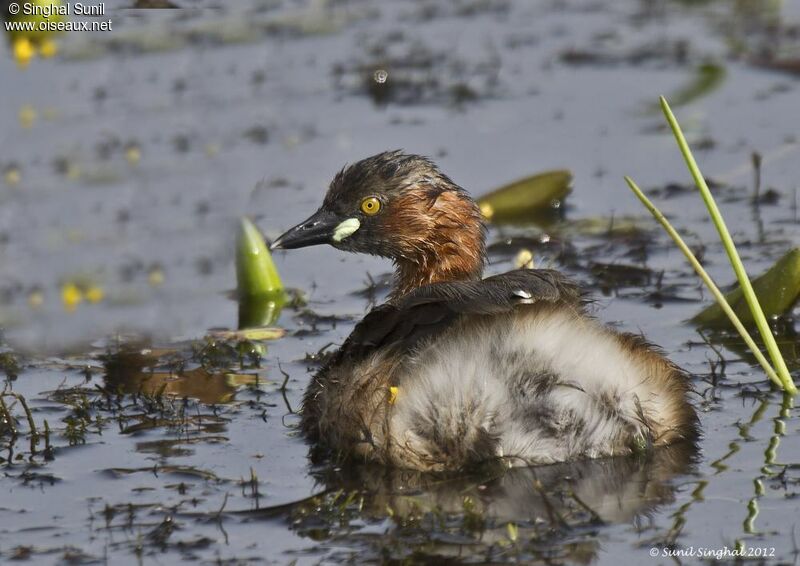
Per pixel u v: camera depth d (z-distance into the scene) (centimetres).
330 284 1473
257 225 1639
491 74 2109
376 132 1894
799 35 2214
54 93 2067
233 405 1124
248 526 874
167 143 1891
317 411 1035
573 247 1524
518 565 801
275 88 2077
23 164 1838
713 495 894
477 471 916
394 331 978
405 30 2350
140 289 1476
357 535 850
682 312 1321
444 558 812
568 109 1956
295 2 2470
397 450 923
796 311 1285
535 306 932
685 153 1066
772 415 1044
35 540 862
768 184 1669
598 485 912
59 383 1193
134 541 856
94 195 1748
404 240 1208
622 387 914
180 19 2344
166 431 1062
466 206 1212
